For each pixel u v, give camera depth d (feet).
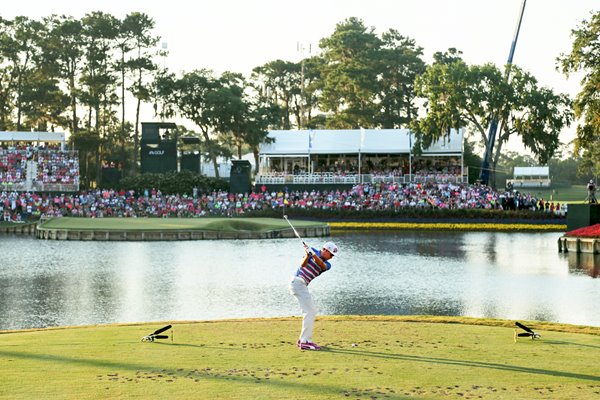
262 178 312.50
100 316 95.50
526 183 502.79
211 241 214.69
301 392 41.01
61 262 158.92
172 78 352.49
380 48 442.91
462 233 237.45
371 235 229.66
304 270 52.80
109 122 388.78
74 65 378.53
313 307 52.90
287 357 49.67
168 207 286.05
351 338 56.59
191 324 63.87
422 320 65.62
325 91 428.15
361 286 120.88
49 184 293.43
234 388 41.75
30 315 96.32
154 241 215.72
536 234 232.73
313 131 340.59
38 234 227.61
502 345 53.98
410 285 122.01
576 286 119.65
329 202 285.23
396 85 446.19
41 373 45.06
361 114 416.46
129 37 371.56
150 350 51.88
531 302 104.12
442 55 439.63
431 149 321.93
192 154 336.08
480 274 135.23
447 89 310.24
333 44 440.45
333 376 44.47
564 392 41.14
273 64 451.53
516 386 42.34
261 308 101.35
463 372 45.52
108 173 319.47
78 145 355.15
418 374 45.01
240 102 340.39
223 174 437.17
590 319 90.53
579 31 205.57
